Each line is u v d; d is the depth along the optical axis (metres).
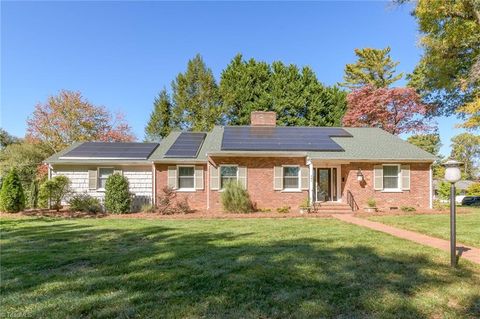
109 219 13.03
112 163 17.02
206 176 17.25
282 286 4.44
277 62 31.38
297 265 5.54
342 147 17.52
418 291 4.24
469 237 8.25
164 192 15.87
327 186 17.69
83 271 5.28
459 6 15.74
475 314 3.55
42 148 27.59
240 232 9.39
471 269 5.32
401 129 28.09
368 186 16.75
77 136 28.81
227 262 5.76
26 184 23.52
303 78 30.73
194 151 17.64
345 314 3.51
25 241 8.08
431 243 7.62
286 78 30.28
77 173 17.17
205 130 32.31
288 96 29.92
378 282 4.61
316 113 30.31
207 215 14.16
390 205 16.77
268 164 17.00
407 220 11.79
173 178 17.17
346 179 16.77
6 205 14.89
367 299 3.93
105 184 15.80
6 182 15.13
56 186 15.62
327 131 20.16
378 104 28.20
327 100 31.06
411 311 3.60
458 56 17.97
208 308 3.68
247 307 3.70
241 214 14.52
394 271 5.17
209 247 7.18
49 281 4.75
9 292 4.28
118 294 4.16
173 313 3.54
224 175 16.97
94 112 29.62
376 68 34.94
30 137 27.88
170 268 5.39
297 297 4.00
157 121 34.16
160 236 8.77
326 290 4.26
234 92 31.45
